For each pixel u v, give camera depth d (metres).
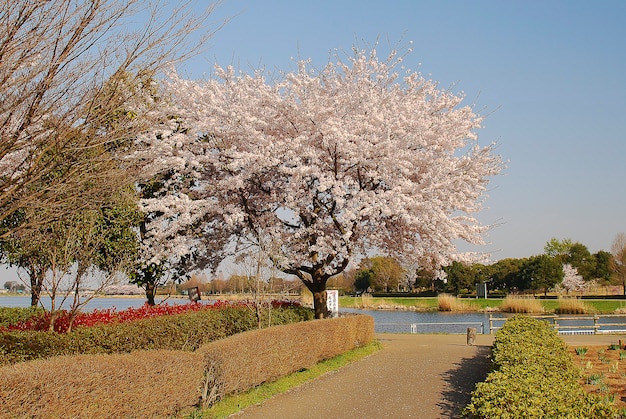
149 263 13.61
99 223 9.90
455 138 15.60
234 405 8.22
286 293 14.95
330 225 15.30
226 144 15.09
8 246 9.72
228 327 11.82
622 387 9.20
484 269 56.12
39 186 6.08
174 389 6.92
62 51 5.44
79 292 9.32
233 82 15.40
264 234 14.36
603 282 57.31
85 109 5.68
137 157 6.38
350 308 39.06
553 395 6.00
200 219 15.16
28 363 5.38
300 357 10.76
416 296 51.66
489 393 6.24
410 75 16.53
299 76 15.13
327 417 7.76
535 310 32.56
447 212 15.57
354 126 15.02
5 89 5.22
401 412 8.02
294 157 14.44
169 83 13.58
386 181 14.49
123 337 8.83
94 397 5.63
